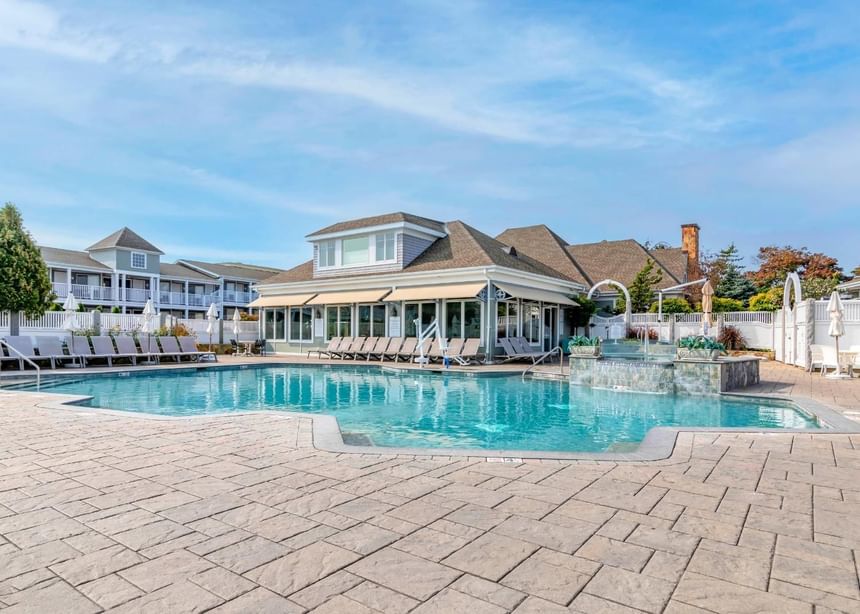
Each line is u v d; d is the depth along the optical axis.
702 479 5.91
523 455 6.91
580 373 18.14
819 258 52.66
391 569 3.69
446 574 3.61
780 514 4.80
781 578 3.57
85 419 9.65
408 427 11.45
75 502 5.09
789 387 15.95
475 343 24.45
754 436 8.17
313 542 4.15
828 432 8.39
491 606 3.20
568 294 33.12
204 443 7.66
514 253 33.31
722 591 3.39
